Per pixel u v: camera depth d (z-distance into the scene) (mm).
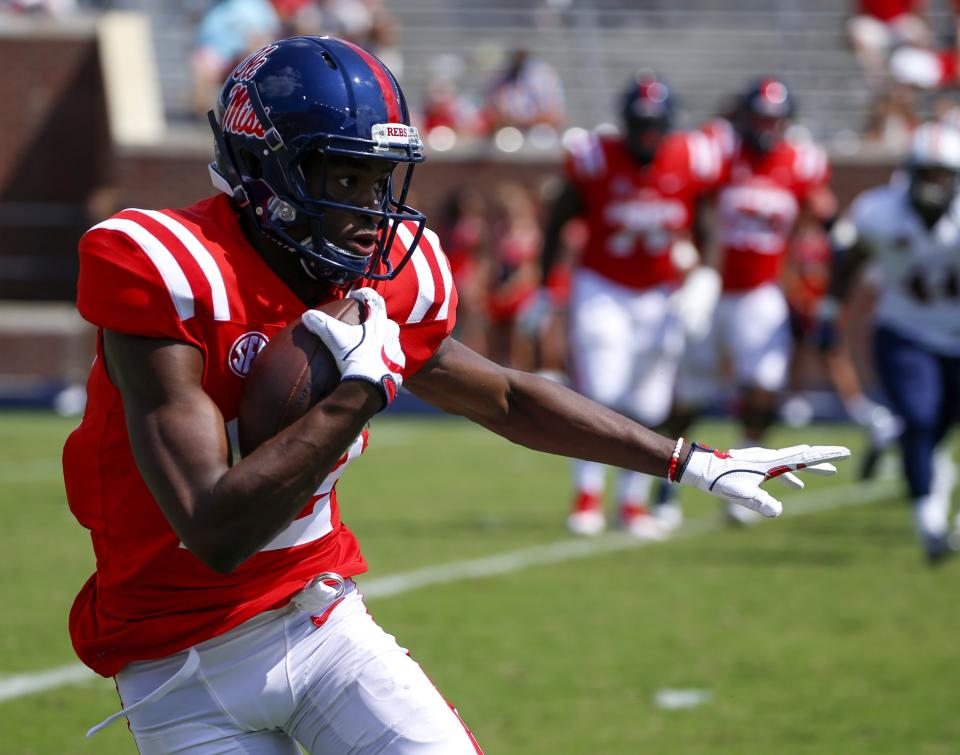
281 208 8445
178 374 8125
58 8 59281
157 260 8156
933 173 23516
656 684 17094
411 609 20688
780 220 29781
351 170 8492
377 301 8359
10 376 50062
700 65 57969
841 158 52219
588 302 27594
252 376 8305
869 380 50000
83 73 55125
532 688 16844
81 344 50219
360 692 8766
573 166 27438
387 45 54562
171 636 8695
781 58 57875
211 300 8242
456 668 17609
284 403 8141
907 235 23859
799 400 49500
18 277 54688
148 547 8625
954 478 35688
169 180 52312
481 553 25141
